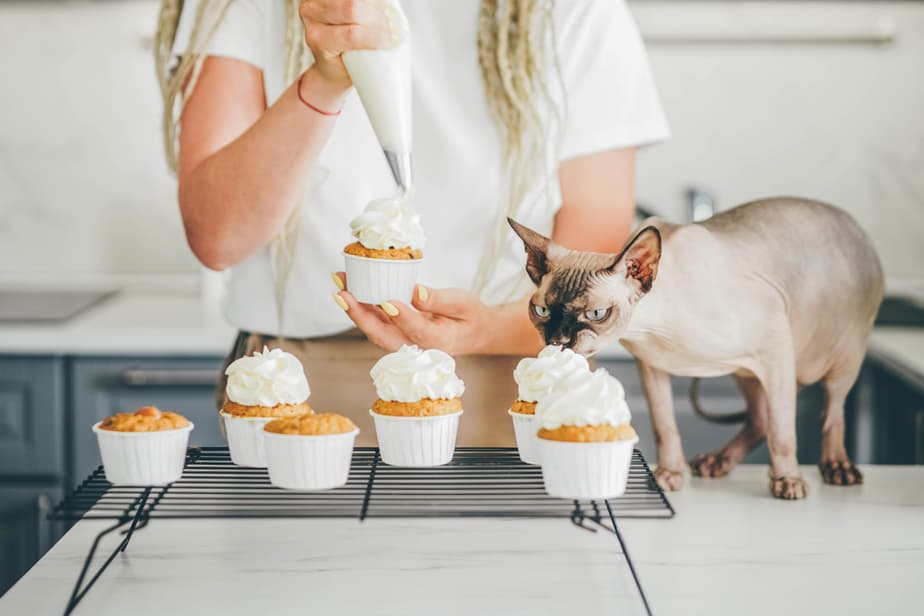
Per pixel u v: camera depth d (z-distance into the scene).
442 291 1.28
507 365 1.44
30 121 2.89
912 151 2.85
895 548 1.13
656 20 2.83
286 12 1.41
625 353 2.36
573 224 1.46
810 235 1.28
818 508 1.26
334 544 1.17
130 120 2.90
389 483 1.20
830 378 1.35
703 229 1.25
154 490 1.24
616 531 1.03
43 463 2.38
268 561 1.12
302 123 1.23
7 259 2.94
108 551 1.15
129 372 2.36
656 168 2.89
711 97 2.86
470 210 1.44
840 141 2.86
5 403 2.37
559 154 1.43
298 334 1.46
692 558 1.11
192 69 1.40
